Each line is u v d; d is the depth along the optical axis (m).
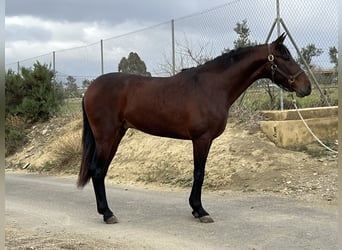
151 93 6.16
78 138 13.13
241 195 7.74
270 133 9.71
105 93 6.29
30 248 4.86
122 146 12.25
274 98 10.94
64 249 4.86
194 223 6.00
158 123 6.17
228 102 6.18
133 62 14.25
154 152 11.02
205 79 6.07
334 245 4.77
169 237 5.36
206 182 8.72
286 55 6.15
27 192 9.35
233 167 8.91
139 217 6.52
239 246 4.89
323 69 10.37
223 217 6.23
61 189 9.59
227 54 6.20
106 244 5.10
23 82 17.64
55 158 13.39
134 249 4.90
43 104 17.53
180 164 9.93
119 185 9.78
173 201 7.64
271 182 8.06
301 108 10.40
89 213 6.98
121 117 6.35
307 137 9.65
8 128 16.56
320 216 6.03
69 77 17.95
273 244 4.90
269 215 6.22
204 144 6.00
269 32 9.94
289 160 8.75
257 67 6.20
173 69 12.19
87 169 6.38
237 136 10.05
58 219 6.59
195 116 5.94
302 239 5.04
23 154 15.26
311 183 7.73
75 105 17.80
